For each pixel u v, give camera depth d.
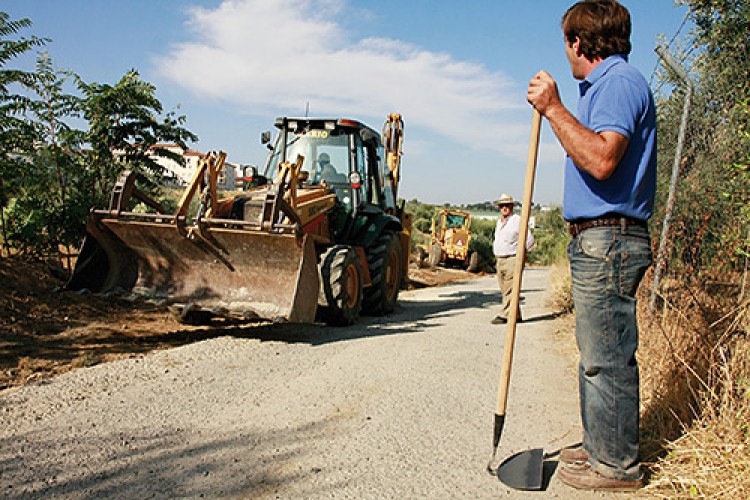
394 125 11.84
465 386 4.89
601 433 2.89
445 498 2.90
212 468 3.19
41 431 3.62
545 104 2.74
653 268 5.47
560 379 5.21
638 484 2.88
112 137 9.12
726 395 3.12
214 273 6.65
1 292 7.09
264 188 7.91
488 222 36.22
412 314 9.44
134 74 9.21
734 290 4.59
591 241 2.81
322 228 8.17
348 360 5.64
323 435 3.70
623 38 2.86
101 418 3.88
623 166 2.74
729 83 4.50
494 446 3.15
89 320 7.25
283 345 6.25
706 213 4.75
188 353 5.72
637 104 2.68
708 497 2.65
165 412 4.04
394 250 9.80
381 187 9.77
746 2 4.29
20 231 8.19
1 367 5.12
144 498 2.84
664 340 4.32
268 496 2.90
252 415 4.04
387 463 3.30
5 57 8.02
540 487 2.97
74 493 2.86
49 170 8.77
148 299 6.59
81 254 6.66
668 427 3.43
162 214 6.53
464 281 19.92
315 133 9.00
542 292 13.18
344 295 7.50
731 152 4.45
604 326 2.82
